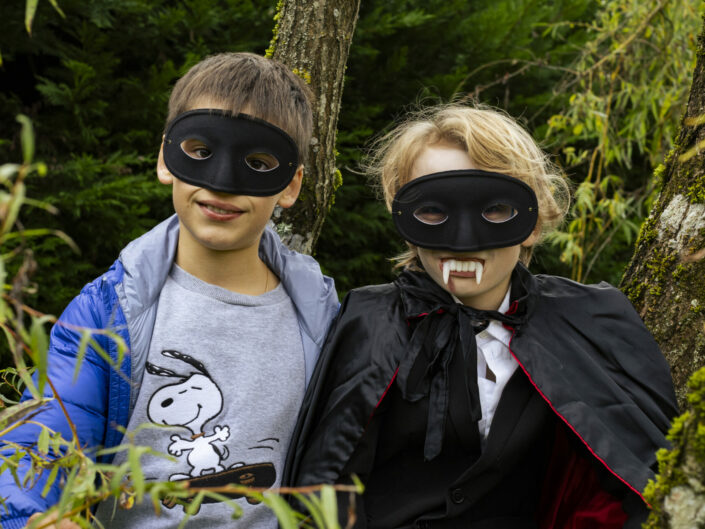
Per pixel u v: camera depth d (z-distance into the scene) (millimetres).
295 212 1972
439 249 1423
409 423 1453
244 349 1444
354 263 4402
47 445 1029
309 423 1450
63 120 3613
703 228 1562
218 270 1469
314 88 1915
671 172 1679
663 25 3213
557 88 4348
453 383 1458
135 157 3637
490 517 1463
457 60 4422
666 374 1465
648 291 1652
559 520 1555
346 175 4371
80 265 3473
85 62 3514
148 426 949
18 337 802
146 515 1346
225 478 1376
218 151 1372
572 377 1427
